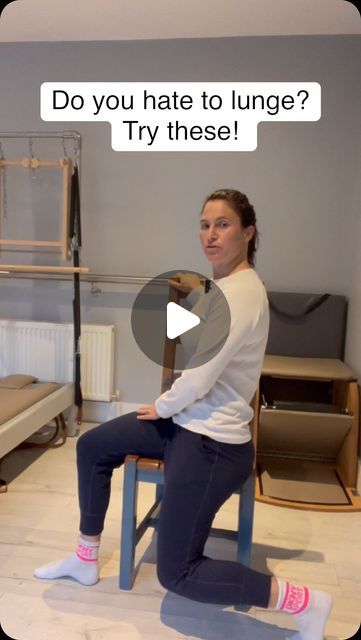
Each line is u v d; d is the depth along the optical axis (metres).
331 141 2.71
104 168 2.89
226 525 1.99
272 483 2.34
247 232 1.40
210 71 2.75
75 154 2.76
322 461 2.59
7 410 2.21
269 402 2.35
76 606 1.49
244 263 1.40
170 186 2.85
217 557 1.78
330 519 2.07
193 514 1.30
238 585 1.26
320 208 2.75
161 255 2.90
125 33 2.70
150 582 1.61
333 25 2.53
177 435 1.40
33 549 1.76
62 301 3.00
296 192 2.76
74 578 1.59
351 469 2.29
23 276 3.00
